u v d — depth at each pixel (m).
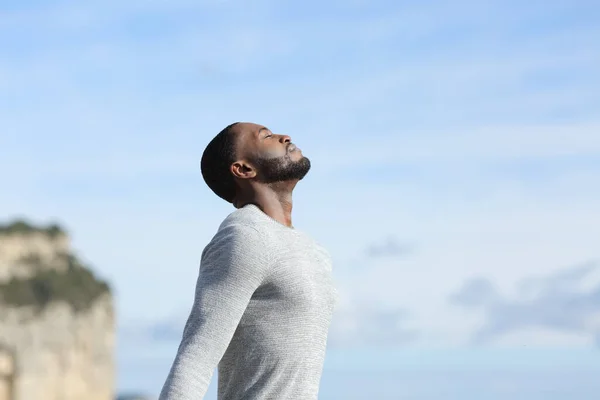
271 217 3.58
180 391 3.17
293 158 3.63
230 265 3.28
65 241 72.88
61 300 65.88
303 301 3.33
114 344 70.75
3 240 69.19
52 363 63.75
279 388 3.29
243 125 3.68
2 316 63.22
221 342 3.24
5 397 61.66
